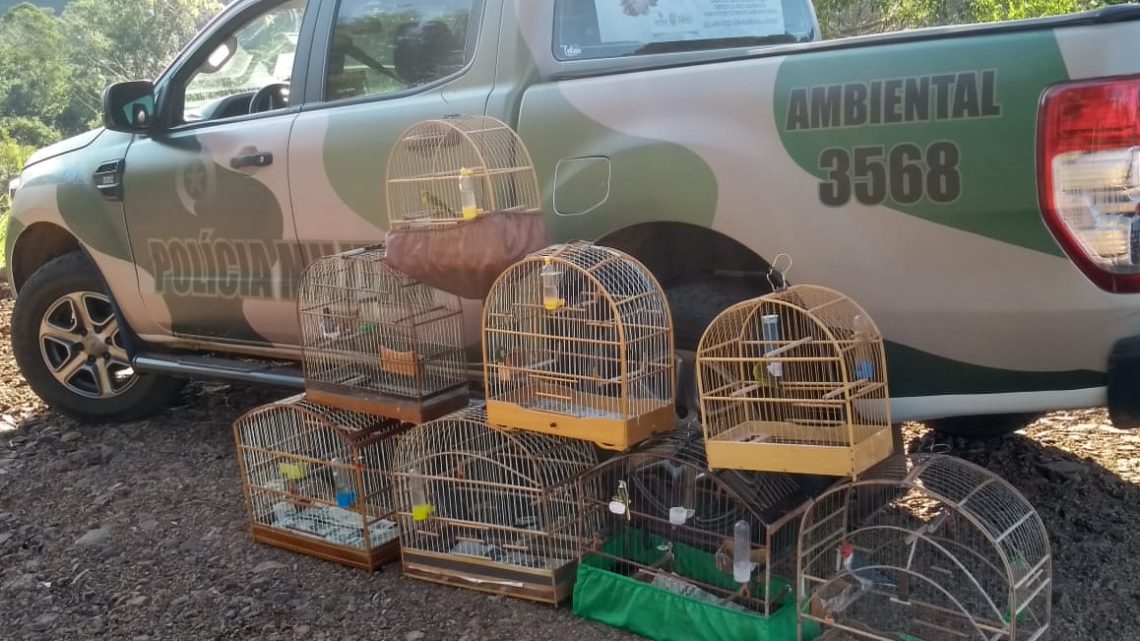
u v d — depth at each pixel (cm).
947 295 287
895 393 305
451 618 313
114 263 488
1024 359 285
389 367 347
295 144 409
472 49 378
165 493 429
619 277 306
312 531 366
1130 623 295
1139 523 357
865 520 312
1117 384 276
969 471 291
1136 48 262
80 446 495
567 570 316
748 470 283
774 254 310
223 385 588
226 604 330
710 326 292
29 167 539
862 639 272
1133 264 267
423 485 337
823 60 299
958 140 278
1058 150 267
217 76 480
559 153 345
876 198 290
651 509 317
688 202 320
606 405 300
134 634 315
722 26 414
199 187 443
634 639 295
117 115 457
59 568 362
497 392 324
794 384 284
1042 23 272
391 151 371
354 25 414
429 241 326
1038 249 273
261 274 434
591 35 376
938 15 1594
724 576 303
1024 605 260
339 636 307
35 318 515
